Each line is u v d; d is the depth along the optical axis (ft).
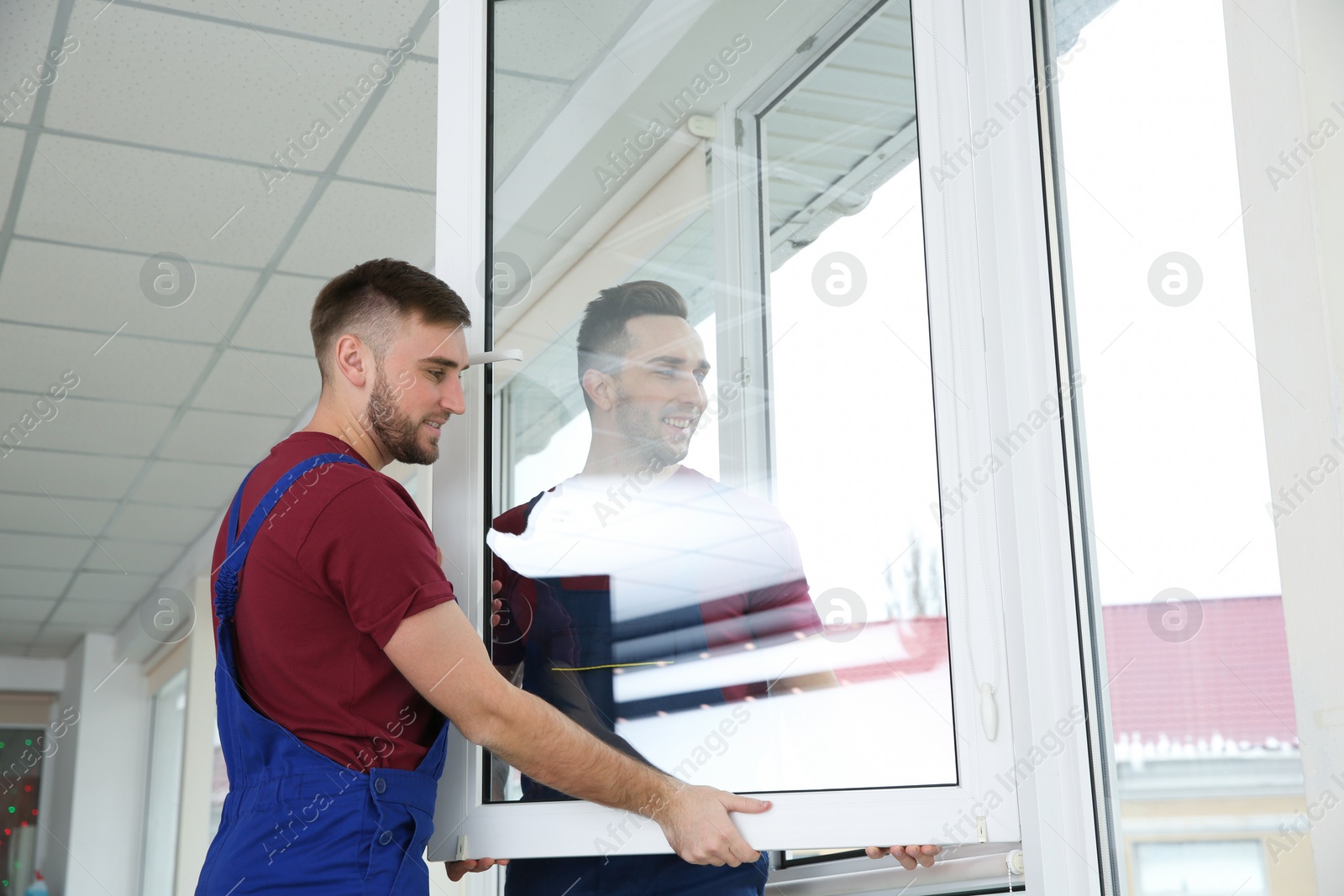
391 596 3.71
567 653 4.64
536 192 5.01
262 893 3.50
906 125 5.13
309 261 12.01
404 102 9.61
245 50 8.86
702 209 5.10
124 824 24.30
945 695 4.58
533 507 4.74
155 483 17.33
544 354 4.86
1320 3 4.50
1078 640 4.69
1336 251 4.28
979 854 4.58
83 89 9.20
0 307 12.50
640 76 5.22
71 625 24.48
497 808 4.35
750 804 4.30
